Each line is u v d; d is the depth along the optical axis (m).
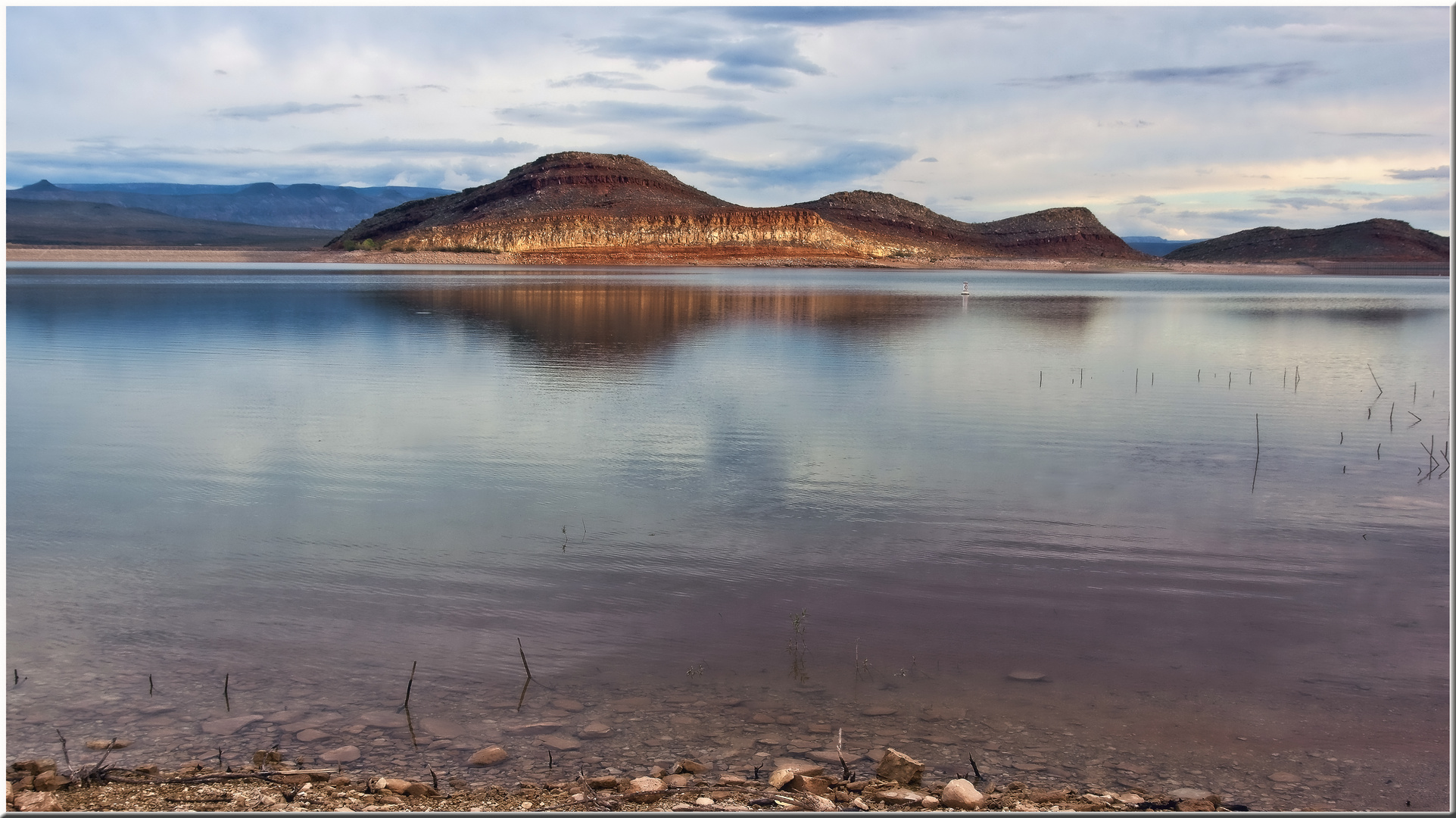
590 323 39.53
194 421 16.77
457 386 21.23
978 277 149.00
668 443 15.31
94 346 28.23
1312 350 32.22
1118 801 5.28
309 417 17.30
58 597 8.38
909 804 5.18
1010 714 6.48
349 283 72.44
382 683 6.83
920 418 17.86
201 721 6.22
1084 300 71.94
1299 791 5.53
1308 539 10.45
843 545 10.08
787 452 14.73
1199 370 26.00
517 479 12.88
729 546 10.05
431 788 5.27
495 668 7.10
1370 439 16.25
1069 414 18.47
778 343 32.25
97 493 11.93
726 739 6.11
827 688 6.86
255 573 9.06
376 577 8.99
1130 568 9.45
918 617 8.17
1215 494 12.43
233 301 49.47
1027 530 10.71
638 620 8.05
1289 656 7.42
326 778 5.40
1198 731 6.27
